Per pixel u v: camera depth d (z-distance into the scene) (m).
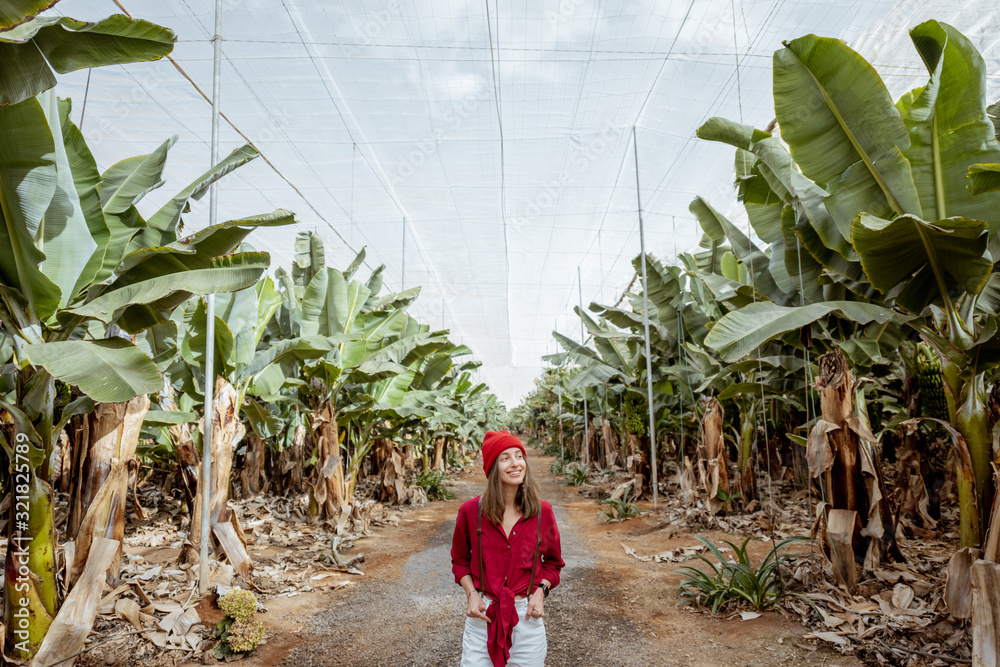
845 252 4.62
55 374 3.04
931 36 3.84
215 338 5.86
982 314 4.42
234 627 4.17
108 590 4.51
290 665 4.02
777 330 4.27
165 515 8.55
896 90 8.02
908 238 3.65
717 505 8.28
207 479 5.24
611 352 11.72
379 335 9.48
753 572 4.91
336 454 8.43
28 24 2.75
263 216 3.88
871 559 4.93
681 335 9.19
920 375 6.70
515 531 2.59
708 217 7.60
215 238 3.93
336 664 4.04
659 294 9.18
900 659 3.67
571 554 7.18
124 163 4.43
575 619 4.86
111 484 4.20
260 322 7.21
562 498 12.38
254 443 10.66
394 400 9.83
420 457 15.88
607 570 6.33
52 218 3.69
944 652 3.67
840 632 4.09
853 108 4.06
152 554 6.52
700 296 9.58
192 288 3.65
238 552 5.45
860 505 4.97
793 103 4.20
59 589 3.79
